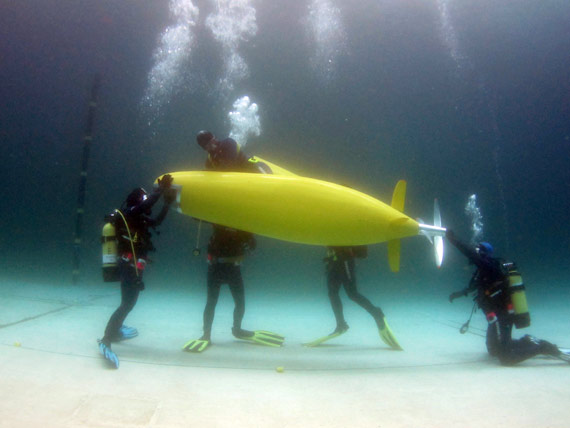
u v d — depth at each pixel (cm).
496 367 303
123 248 305
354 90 2464
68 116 2495
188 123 2652
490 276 321
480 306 333
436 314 702
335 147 2648
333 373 277
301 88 2438
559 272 2322
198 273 1800
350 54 2334
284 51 2305
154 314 550
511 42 2348
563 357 315
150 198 310
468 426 184
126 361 275
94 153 2698
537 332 497
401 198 343
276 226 332
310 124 2570
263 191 329
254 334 398
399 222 320
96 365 257
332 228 327
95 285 908
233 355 324
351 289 396
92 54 2086
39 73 2219
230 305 755
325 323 569
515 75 2542
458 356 350
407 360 329
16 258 1864
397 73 2445
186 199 335
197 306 679
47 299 587
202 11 2109
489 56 2420
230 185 331
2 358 249
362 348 386
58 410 180
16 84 2314
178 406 196
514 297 310
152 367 265
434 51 2369
